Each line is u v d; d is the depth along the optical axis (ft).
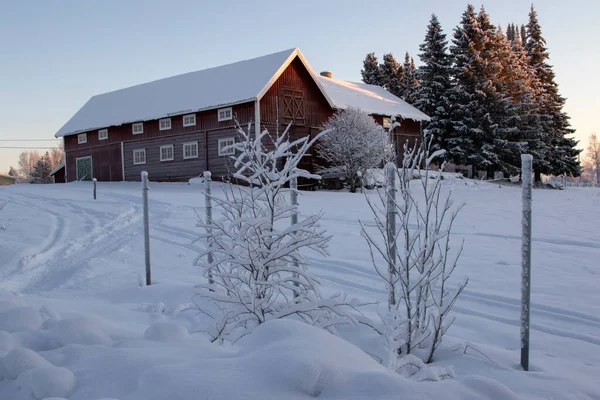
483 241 34.53
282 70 87.61
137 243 34.78
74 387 8.14
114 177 111.14
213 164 91.50
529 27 160.97
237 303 13.78
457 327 16.49
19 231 38.60
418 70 135.64
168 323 11.12
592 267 26.23
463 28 131.85
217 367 7.62
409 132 116.26
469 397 7.39
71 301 18.63
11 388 8.27
